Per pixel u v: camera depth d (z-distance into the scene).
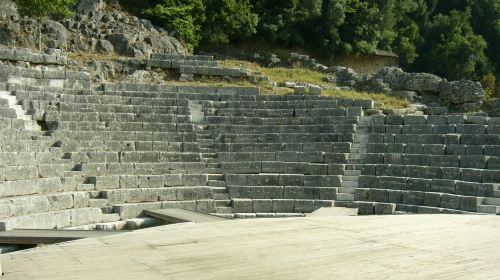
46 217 14.77
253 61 37.91
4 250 11.51
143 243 4.88
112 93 23.25
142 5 35.81
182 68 28.73
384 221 6.17
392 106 27.77
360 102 24.00
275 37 39.72
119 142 19.89
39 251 4.52
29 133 18.20
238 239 5.04
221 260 4.09
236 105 24.12
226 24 37.00
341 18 40.44
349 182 19.02
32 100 20.06
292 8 39.84
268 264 3.93
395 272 3.65
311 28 41.16
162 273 3.69
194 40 35.72
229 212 18.52
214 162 20.62
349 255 4.21
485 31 50.88
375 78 32.09
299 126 22.12
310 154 20.45
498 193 15.49
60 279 3.51
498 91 43.03
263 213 18.41
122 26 31.83
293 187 19.06
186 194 18.72
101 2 32.31
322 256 4.19
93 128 20.27
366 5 41.59
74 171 17.62
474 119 20.12
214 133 22.19
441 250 4.38
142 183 18.53
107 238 5.21
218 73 29.16
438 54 45.47
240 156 20.89
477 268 3.75
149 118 21.88
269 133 22.05
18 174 15.53
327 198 18.62
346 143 20.47
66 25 29.88
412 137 19.84
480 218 6.38
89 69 26.67
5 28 27.12
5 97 19.44
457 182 16.52
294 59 36.78
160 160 19.98
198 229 5.80
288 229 5.64
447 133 19.61
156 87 24.80
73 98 21.53
